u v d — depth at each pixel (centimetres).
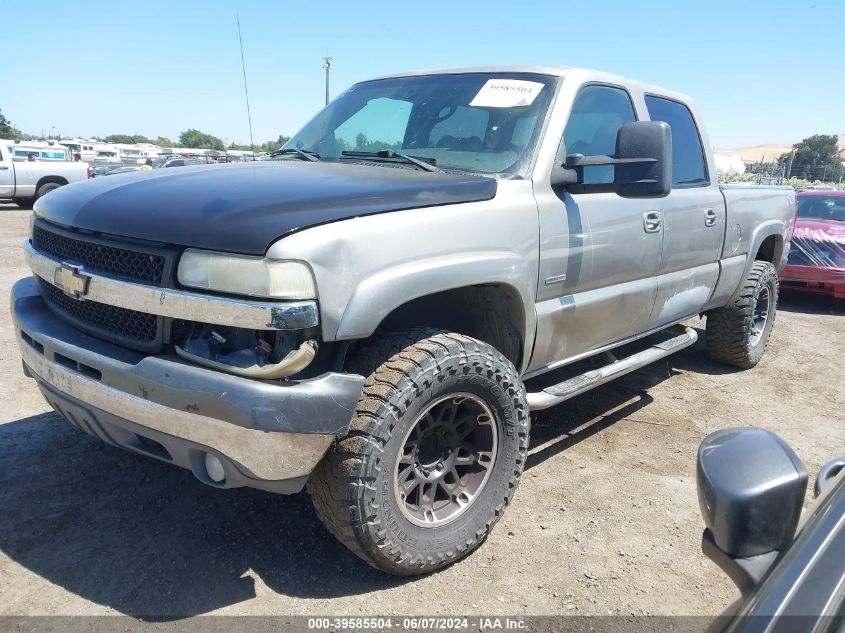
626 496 339
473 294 306
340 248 224
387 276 236
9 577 254
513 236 292
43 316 282
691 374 548
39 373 268
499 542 294
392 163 330
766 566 123
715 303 495
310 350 219
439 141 340
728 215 470
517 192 301
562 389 336
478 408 274
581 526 310
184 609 242
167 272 228
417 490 266
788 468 125
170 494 316
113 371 235
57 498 308
